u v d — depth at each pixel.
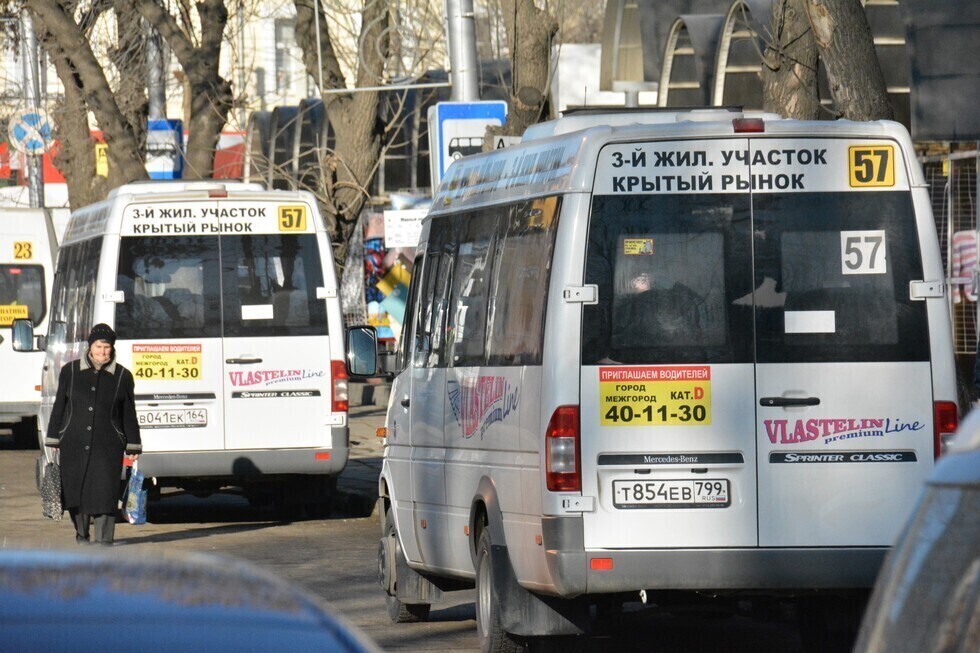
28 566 6.26
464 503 20.92
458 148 36.09
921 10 30.50
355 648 5.98
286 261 35.56
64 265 41.53
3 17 74.19
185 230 35.22
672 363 18.20
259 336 35.34
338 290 35.75
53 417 30.19
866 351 18.45
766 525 18.23
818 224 18.48
